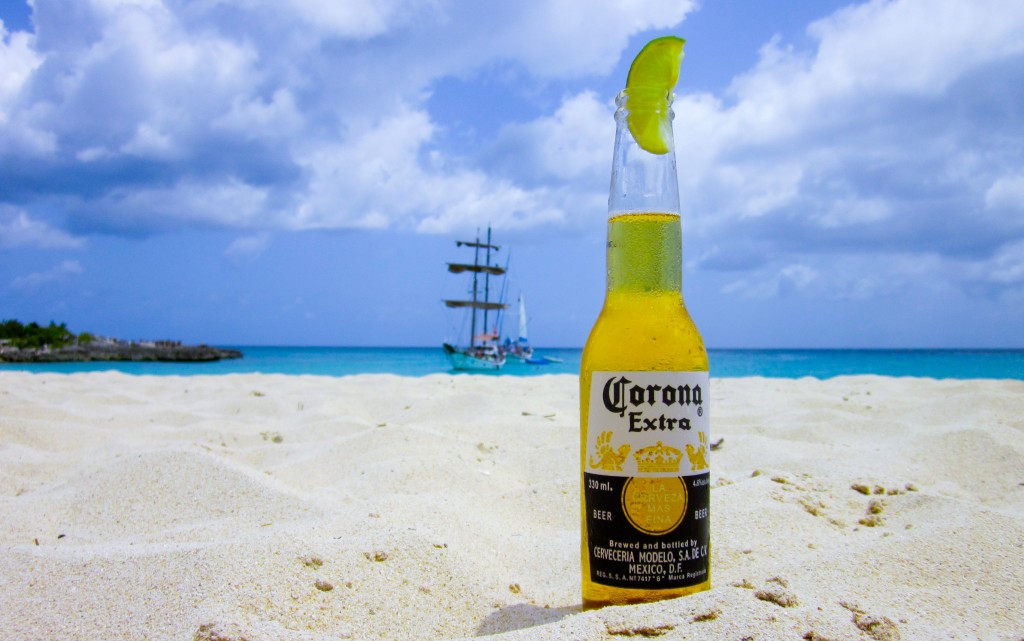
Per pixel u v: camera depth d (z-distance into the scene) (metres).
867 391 1.59
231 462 0.71
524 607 0.40
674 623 0.31
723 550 0.49
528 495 0.67
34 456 0.87
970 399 1.15
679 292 0.37
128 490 0.65
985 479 0.74
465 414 1.27
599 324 0.37
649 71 0.37
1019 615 0.36
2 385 1.57
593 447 0.36
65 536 0.57
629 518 0.34
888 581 0.39
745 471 0.78
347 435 1.02
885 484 0.65
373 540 0.44
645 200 0.36
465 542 0.51
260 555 0.41
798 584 0.39
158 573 0.40
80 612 0.36
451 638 0.36
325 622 0.36
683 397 0.35
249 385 1.80
